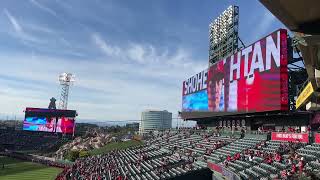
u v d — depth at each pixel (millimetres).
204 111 65812
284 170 31453
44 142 129125
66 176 63750
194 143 65062
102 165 72688
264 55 44469
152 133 108062
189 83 76438
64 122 122938
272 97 42312
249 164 38438
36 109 124312
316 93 20547
